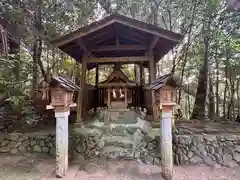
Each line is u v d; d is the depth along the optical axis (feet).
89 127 14.23
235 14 16.84
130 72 30.58
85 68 14.60
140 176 9.43
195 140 11.67
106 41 16.22
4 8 15.37
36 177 9.27
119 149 11.68
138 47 14.84
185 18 19.20
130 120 14.74
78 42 12.83
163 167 9.20
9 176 9.34
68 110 9.80
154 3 21.09
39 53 17.97
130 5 21.94
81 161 11.14
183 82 24.47
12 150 12.39
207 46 18.86
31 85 15.98
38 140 12.67
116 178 9.25
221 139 11.64
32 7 16.69
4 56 13.21
